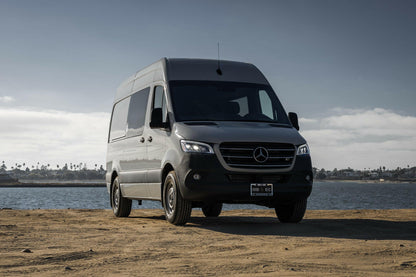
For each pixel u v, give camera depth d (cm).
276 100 992
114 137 1252
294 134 893
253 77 1016
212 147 829
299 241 676
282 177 857
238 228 849
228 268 468
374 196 15125
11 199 12150
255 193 831
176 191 873
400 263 490
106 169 1304
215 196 825
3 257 533
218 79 980
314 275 432
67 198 13000
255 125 895
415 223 932
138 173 1048
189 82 961
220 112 920
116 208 1197
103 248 607
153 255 552
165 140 913
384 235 760
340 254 550
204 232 792
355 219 1033
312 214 1236
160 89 980
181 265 486
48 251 582
